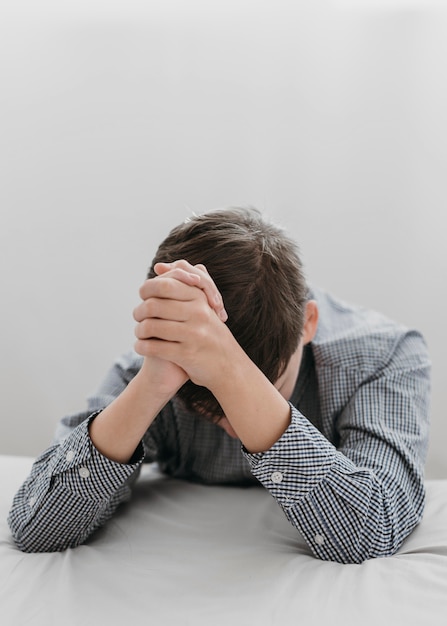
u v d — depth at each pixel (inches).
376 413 38.2
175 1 69.9
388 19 67.2
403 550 33.1
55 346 72.3
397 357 41.5
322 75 68.4
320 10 68.1
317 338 42.4
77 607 27.7
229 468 43.3
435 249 67.3
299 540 34.5
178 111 70.2
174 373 30.0
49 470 33.1
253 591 28.6
